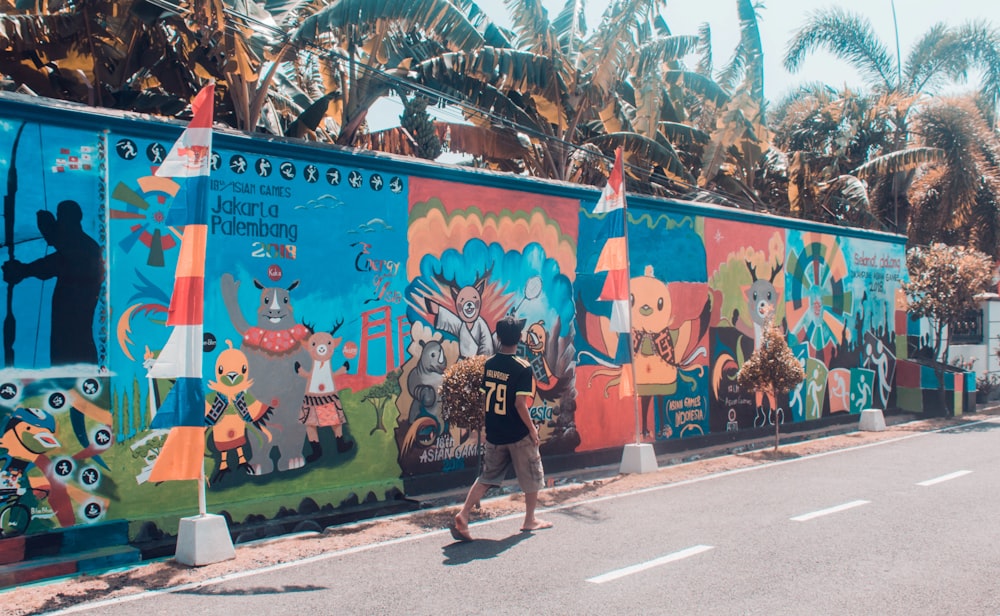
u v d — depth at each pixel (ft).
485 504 30.22
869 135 75.25
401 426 31.76
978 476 34.14
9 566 21.74
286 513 27.78
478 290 34.78
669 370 43.91
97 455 23.99
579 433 38.75
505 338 24.73
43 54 37.58
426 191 33.04
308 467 28.84
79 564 22.54
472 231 34.68
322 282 29.55
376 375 31.04
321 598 19.06
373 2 33.47
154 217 25.31
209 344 26.53
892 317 61.87
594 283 39.78
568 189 38.60
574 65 49.01
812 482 33.58
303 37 33.19
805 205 70.28
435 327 33.12
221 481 26.63
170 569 21.83
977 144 74.38
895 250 62.39
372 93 41.75
